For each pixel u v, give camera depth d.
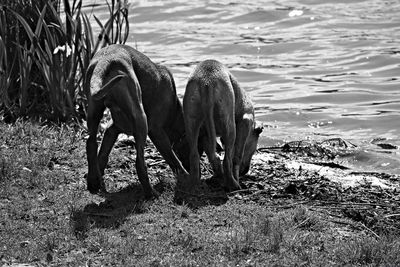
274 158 12.89
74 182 10.88
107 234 9.23
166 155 11.41
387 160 13.33
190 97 10.86
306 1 26.69
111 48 10.73
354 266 8.63
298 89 18.48
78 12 13.88
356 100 17.66
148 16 24.81
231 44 22.11
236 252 8.79
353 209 10.20
